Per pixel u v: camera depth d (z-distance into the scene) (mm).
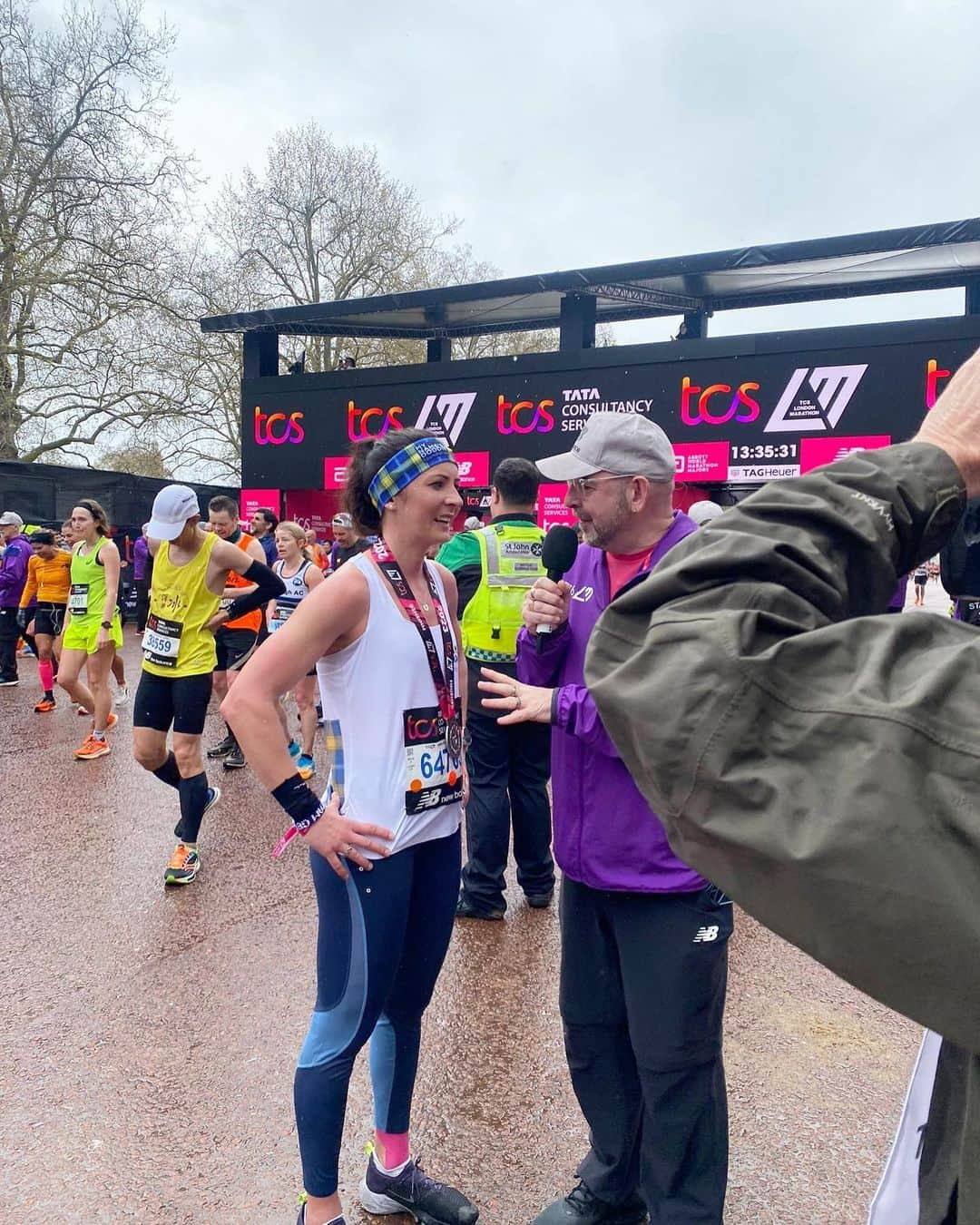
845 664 804
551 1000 3496
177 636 4512
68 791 6195
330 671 2148
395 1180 2314
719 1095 2051
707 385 10539
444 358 15469
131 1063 2998
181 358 21812
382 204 24547
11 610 10625
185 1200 2383
